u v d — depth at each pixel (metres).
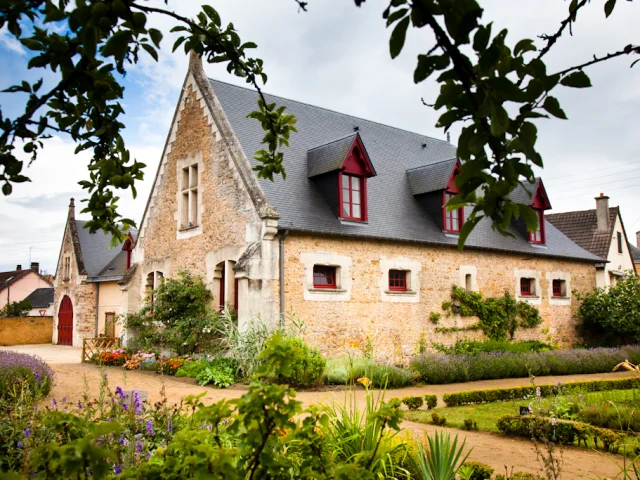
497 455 6.27
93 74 2.47
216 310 14.32
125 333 17.34
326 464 2.30
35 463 1.87
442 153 21.72
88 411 4.64
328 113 18.69
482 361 13.66
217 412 1.98
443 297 16.66
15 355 10.26
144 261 17.95
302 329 12.43
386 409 2.40
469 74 1.81
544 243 20.69
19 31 2.32
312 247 13.70
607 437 6.53
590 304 21.66
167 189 17.09
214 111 15.16
